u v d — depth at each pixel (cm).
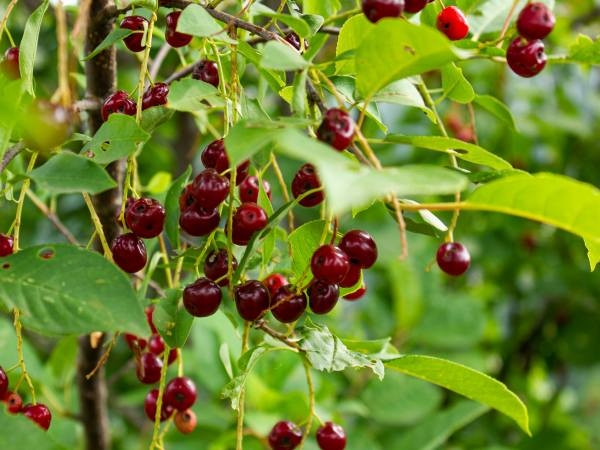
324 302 33
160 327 34
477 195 28
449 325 72
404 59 29
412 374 36
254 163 33
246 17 37
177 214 36
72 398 56
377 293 76
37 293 29
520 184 27
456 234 77
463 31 35
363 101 32
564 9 83
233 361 51
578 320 86
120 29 35
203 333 59
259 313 32
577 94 89
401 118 78
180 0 34
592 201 27
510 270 85
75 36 28
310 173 32
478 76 75
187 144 63
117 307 29
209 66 36
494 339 83
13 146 32
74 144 44
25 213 68
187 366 61
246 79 56
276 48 29
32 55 33
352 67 35
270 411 55
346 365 33
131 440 68
